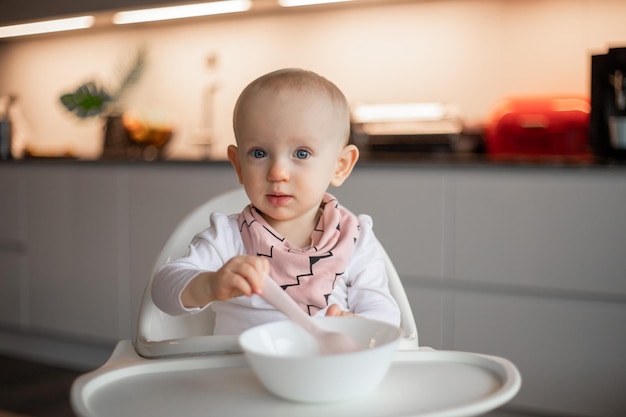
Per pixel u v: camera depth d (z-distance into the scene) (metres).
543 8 2.57
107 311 2.75
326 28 2.95
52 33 3.54
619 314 1.92
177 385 0.65
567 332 1.98
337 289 1.00
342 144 0.93
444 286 2.14
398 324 0.98
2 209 2.97
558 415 2.01
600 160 2.07
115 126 3.20
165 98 3.30
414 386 0.64
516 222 2.03
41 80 3.59
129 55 3.37
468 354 0.72
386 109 2.62
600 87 2.08
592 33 2.50
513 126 2.44
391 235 2.21
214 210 1.13
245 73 3.13
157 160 2.59
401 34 2.80
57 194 2.83
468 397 0.61
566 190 1.96
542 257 2.00
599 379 1.95
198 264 0.94
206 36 3.20
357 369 0.58
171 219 2.58
